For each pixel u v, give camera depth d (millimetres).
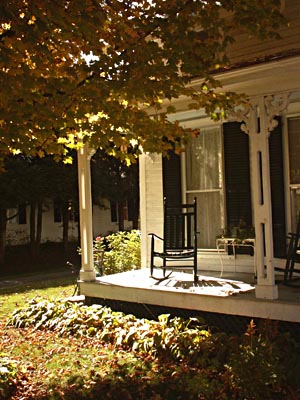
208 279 8102
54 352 6707
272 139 8352
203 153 9406
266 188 6219
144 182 10180
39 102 4629
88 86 4762
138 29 5027
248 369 4773
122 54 4848
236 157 8891
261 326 5984
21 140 4805
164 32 4844
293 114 8180
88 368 5984
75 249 24141
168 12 4840
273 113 6121
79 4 4359
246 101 6273
